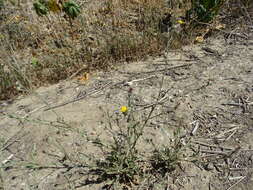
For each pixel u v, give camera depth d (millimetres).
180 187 1585
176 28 3291
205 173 1643
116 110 2189
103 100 2359
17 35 3596
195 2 3398
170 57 2930
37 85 2781
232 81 2350
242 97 2148
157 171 1680
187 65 2711
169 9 3779
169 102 2211
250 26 3307
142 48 3053
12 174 1756
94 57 3070
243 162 1667
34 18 3910
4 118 2314
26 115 2299
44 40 3533
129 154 1622
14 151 1931
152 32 3250
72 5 2975
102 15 3879
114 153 1646
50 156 1848
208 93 2250
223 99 2164
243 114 1999
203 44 3143
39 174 1736
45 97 2541
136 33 3322
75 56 3057
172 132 1932
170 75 2586
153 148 1811
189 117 2035
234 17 3598
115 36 3104
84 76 2781
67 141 1947
